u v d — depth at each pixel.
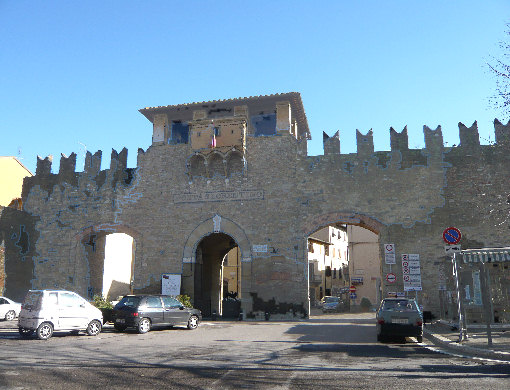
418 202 23.20
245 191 25.66
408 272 22.33
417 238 22.78
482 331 14.81
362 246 43.22
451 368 8.27
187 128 31.38
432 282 22.05
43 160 29.94
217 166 26.44
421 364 8.79
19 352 10.29
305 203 24.72
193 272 25.36
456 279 12.69
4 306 23.02
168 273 25.59
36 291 14.38
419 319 13.27
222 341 13.48
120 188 27.78
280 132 26.11
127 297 17.55
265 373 7.67
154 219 26.62
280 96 27.48
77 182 28.80
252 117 30.00
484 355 10.05
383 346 12.25
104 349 11.20
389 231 23.17
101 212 27.73
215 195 26.03
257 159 25.98
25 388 6.31
